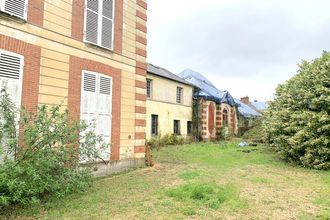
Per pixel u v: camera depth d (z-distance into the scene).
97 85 11.30
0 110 7.46
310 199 8.30
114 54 12.13
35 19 9.29
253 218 6.69
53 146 7.92
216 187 9.38
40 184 7.08
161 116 25.55
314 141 13.38
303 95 14.78
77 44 10.62
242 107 45.69
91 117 10.99
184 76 35.94
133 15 13.31
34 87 9.16
